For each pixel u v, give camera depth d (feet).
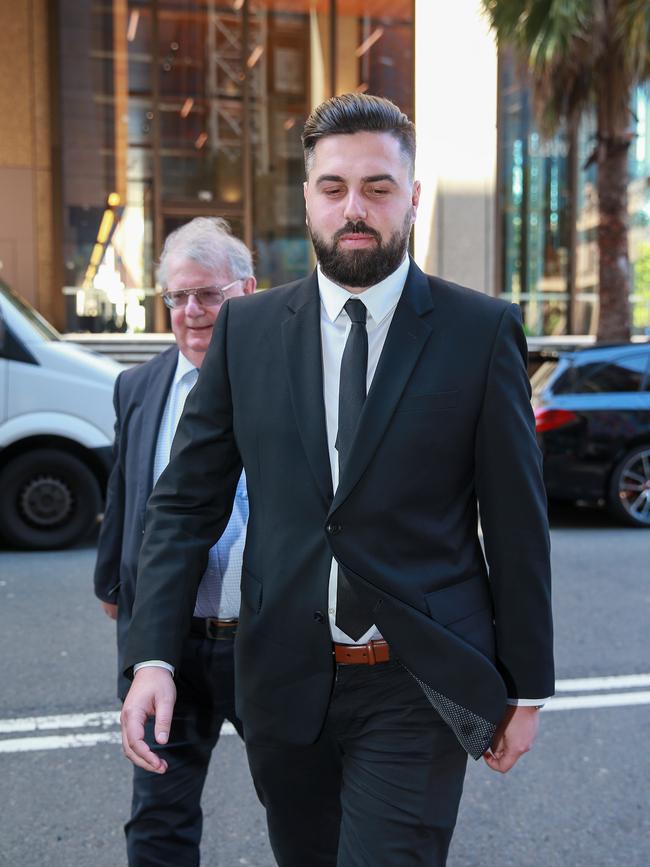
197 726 7.49
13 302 24.44
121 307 54.13
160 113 54.39
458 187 51.47
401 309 5.65
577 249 58.13
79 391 23.61
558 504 31.73
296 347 5.82
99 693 14.21
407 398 5.51
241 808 10.91
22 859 9.68
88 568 21.83
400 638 5.48
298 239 56.59
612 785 11.41
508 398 5.58
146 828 7.32
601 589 20.24
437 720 5.73
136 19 53.57
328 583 5.64
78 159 53.11
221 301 7.61
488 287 52.26
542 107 39.37
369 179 5.39
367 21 56.08
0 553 23.53
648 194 58.65
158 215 54.54
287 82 55.98
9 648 16.21
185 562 5.99
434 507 5.60
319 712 5.77
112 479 8.29
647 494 27.35
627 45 35.45
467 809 10.86
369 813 5.69
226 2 54.90
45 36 52.24
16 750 12.30
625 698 14.11
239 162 55.72
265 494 5.84
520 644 5.66
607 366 27.78
